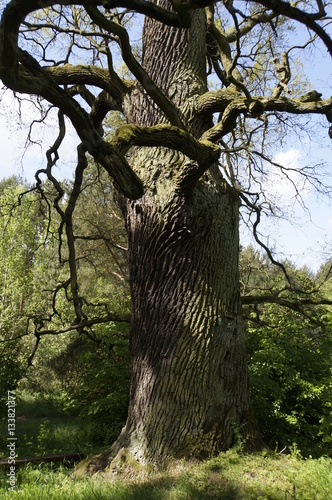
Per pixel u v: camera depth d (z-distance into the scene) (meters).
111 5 3.85
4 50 4.14
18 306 27.19
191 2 3.91
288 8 4.12
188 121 7.52
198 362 6.85
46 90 4.51
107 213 19.97
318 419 9.36
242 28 9.41
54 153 6.62
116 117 16.59
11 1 3.88
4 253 26.42
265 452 6.81
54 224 20.86
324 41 4.37
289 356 9.56
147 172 7.30
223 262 7.36
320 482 5.89
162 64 7.82
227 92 7.24
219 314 7.14
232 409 6.96
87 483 6.28
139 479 6.33
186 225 6.95
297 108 6.22
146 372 7.04
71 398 13.46
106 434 9.76
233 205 7.73
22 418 15.38
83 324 8.66
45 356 19.89
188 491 5.74
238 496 5.68
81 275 20.59
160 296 7.14
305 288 13.55
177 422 6.67
